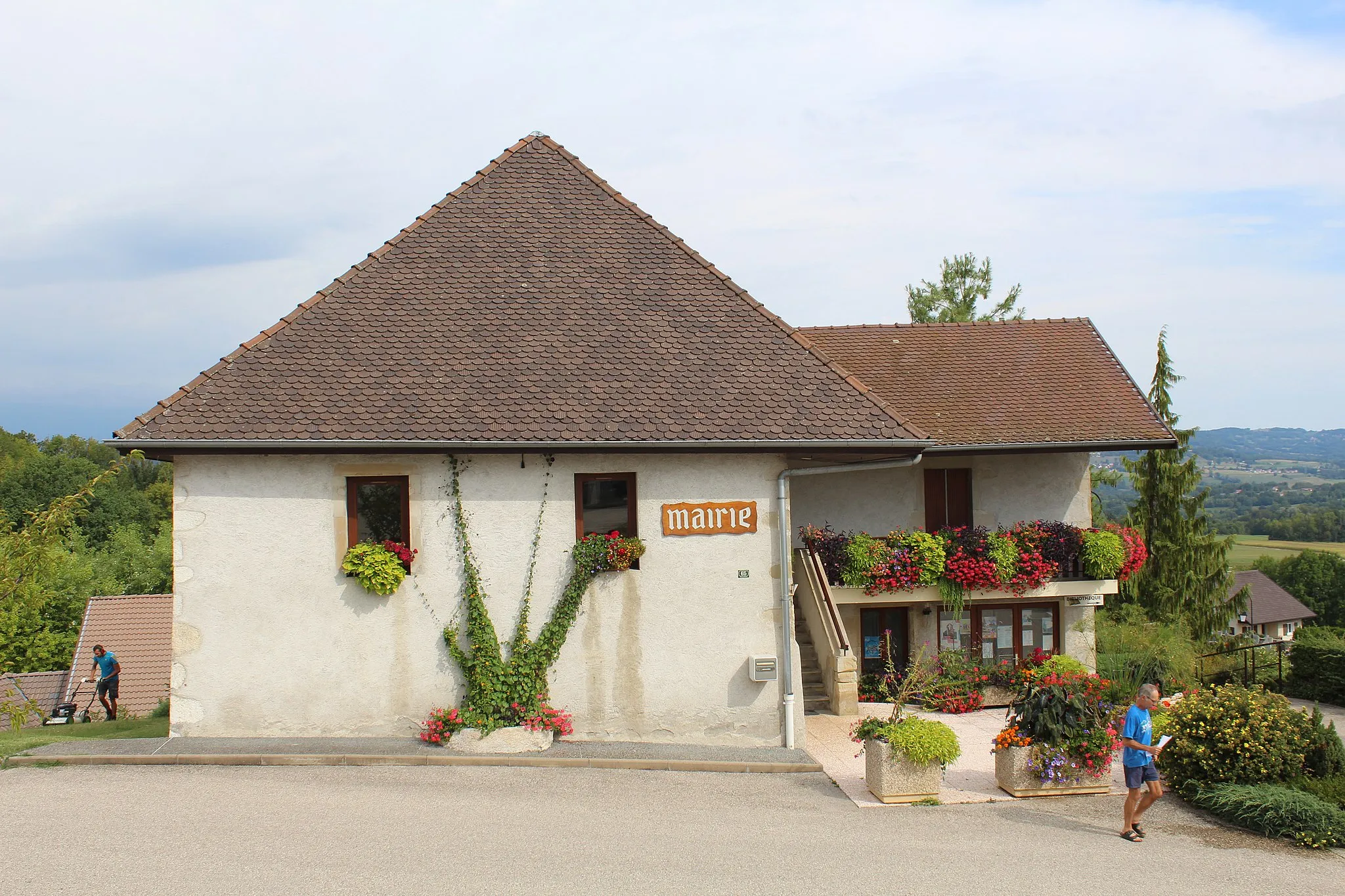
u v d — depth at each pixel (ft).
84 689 102.06
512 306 47.80
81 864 28.12
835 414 45.27
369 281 47.96
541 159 54.49
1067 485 64.75
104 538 182.39
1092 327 73.51
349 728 42.34
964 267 119.55
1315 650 69.46
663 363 46.42
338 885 27.45
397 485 43.19
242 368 43.45
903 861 31.99
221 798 34.65
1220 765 40.42
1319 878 32.68
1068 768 40.29
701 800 37.27
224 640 41.86
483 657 42.01
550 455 43.29
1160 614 83.15
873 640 63.46
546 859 30.25
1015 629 64.39
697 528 44.11
